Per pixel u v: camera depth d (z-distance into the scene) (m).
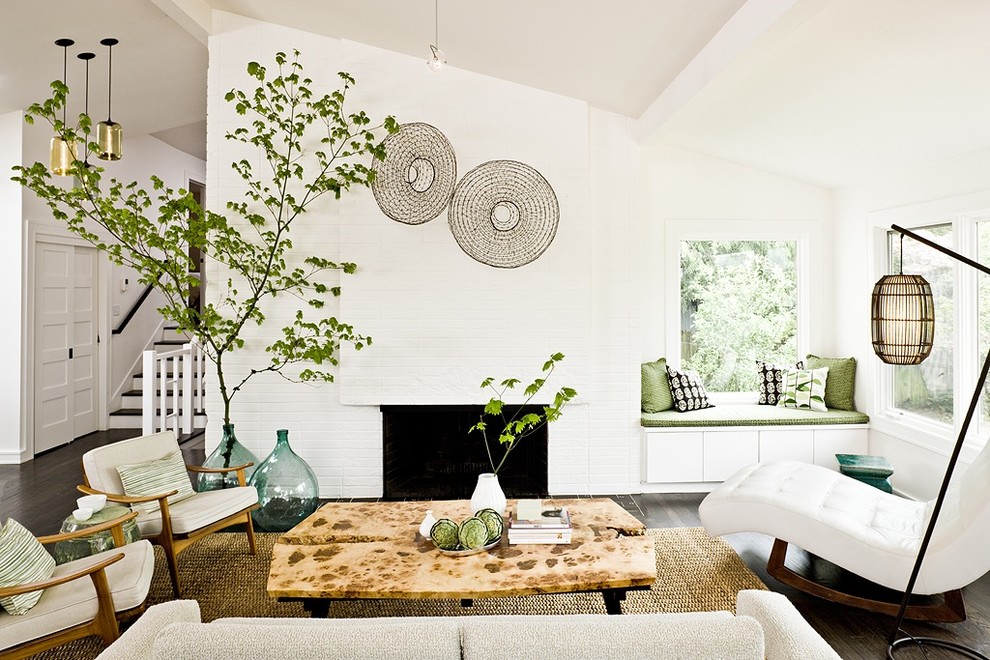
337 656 1.38
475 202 4.89
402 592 2.50
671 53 3.66
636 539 2.98
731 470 5.08
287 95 4.90
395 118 4.90
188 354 6.75
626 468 5.12
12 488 5.21
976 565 2.79
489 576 2.61
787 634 1.57
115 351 7.48
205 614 3.20
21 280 6.01
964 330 4.17
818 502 3.38
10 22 4.54
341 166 4.88
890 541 3.02
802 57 3.23
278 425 5.00
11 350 6.01
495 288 4.94
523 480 5.23
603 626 1.42
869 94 3.49
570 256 4.95
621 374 5.09
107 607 2.55
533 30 3.79
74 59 5.22
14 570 2.46
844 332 5.45
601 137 5.04
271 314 4.95
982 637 2.94
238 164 4.92
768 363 5.65
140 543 2.97
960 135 3.74
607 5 3.25
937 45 2.81
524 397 4.96
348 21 4.48
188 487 3.78
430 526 2.99
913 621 3.08
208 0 4.75
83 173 4.50
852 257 5.30
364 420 5.01
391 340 4.93
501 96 4.91
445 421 5.20
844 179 5.16
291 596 2.51
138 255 4.57
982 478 2.82
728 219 5.58
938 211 4.28
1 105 5.81
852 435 5.11
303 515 4.43
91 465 3.51
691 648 1.38
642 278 5.60
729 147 5.12
